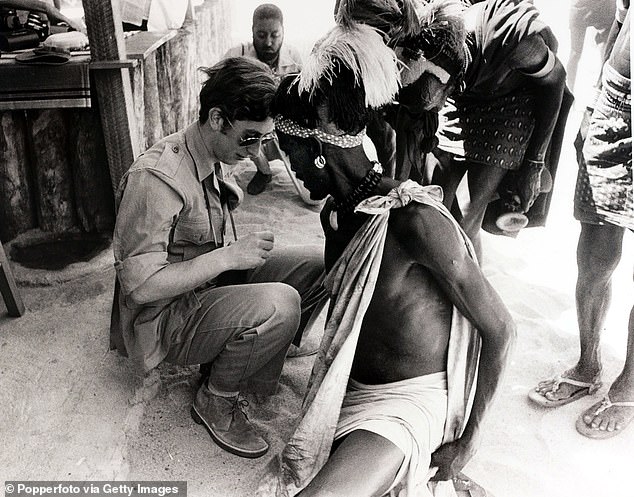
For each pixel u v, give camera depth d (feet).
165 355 7.73
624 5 7.92
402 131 7.38
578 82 13.07
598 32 12.25
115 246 7.22
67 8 15.29
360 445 5.93
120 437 7.61
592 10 12.17
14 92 9.86
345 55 5.56
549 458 7.72
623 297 10.56
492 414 8.32
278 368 8.09
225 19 19.69
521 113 8.48
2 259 9.18
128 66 9.84
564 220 12.54
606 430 7.95
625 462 7.68
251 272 8.41
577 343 9.53
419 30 6.57
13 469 7.14
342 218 6.33
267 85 6.72
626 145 7.38
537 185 8.91
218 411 7.72
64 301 9.97
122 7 11.43
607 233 7.79
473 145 8.90
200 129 7.15
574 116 13.41
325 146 5.91
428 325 6.23
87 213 11.21
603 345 9.55
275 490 6.88
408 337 6.24
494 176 8.92
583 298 8.16
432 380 6.41
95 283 10.33
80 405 8.00
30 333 9.23
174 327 7.52
